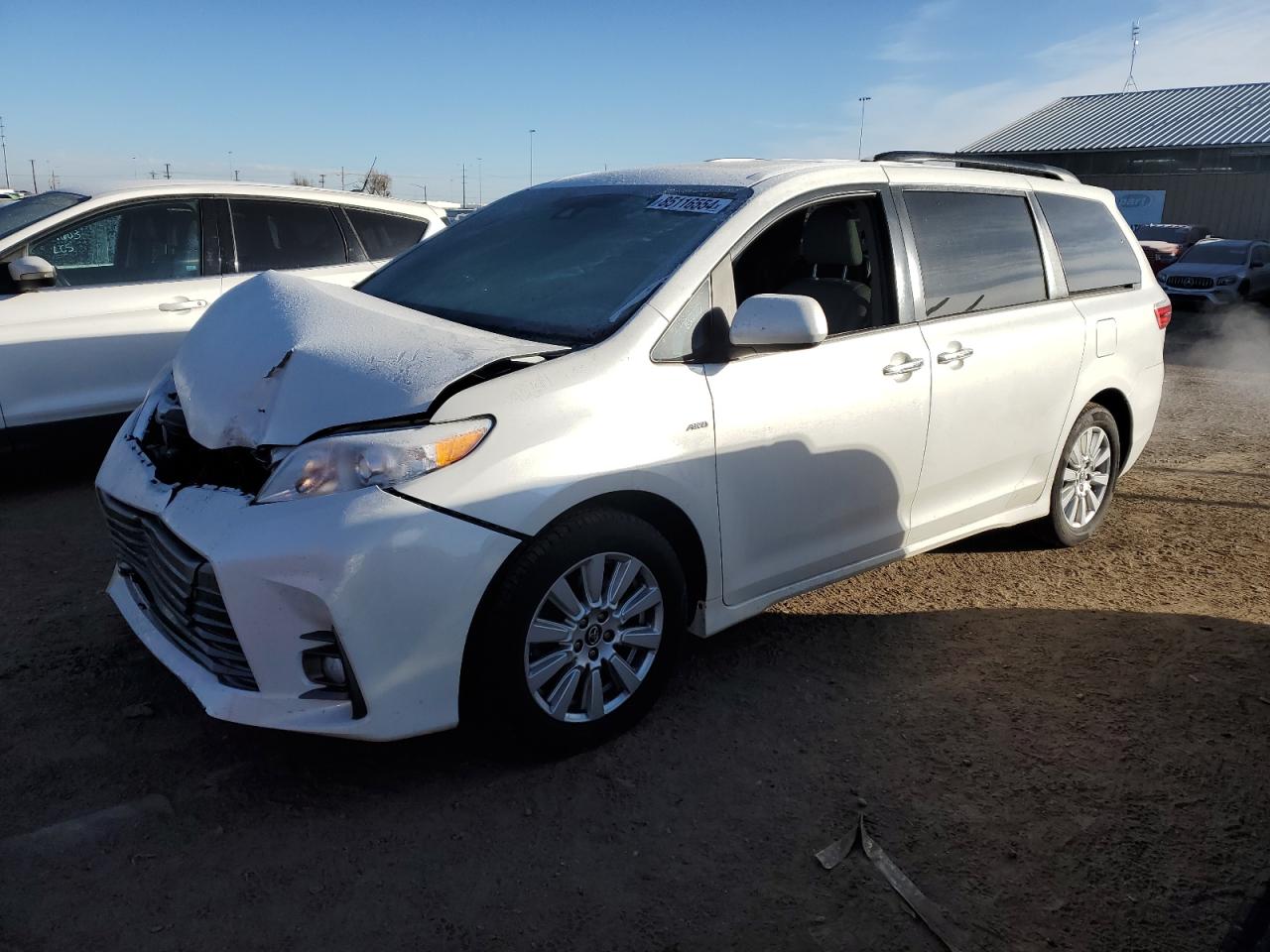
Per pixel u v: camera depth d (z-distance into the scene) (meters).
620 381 2.97
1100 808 2.88
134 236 5.94
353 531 2.53
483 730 2.89
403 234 7.04
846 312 3.70
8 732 3.07
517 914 2.39
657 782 2.94
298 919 2.35
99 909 2.35
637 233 3.52
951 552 5.00
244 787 2.85
